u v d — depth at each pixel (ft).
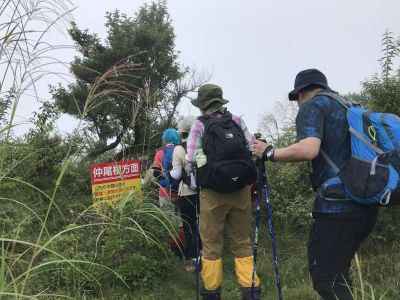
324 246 10.18
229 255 19.21
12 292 8.54
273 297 15.55
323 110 10.34
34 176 20.38
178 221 17.93
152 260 16.81
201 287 16.06
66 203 20.07
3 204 15.65
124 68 11.37
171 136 19.29
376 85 18.26
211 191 14.10
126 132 20.56
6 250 9.34
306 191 20.97
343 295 9.93
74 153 15.57
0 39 8.24
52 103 22.39
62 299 13.58
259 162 11.46
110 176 18.07
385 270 15.66
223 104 14.75
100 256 15.99
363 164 9.87
